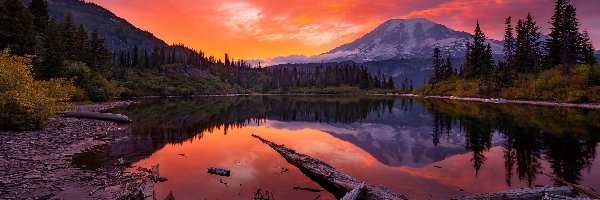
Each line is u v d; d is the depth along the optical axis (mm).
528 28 101688
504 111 51000
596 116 41625
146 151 20375
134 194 11852
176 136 26828
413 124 38188
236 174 15656
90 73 67312
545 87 75250
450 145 24469
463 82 114750
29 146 19562
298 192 13273
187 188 13461
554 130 30125
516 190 11672
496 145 23859
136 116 42719
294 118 46969
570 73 76062
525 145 23531
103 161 17281
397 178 15570
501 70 101375
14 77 24672
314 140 27469
